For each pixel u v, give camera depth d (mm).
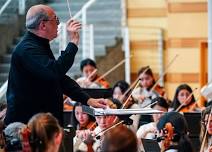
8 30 14219
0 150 6113
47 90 6773
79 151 7219
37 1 14430
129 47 16391
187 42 16234
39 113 6156
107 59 15875
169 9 16281
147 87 12742
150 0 16688
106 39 16094
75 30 6703
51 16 6766
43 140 5715
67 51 6637
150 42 16531
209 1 12383
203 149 7895
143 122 9992
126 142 4789
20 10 14047
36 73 6629
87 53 15117
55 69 6566
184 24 16234
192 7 16141
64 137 6621
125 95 11500
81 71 13609
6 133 6246
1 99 12531
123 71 16078
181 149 7250
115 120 7859
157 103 10695
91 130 8859
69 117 10312
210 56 12328
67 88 7035
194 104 11852
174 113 7492
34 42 6734
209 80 12289
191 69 16188
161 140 7363
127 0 16547
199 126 9406
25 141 5762
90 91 10258
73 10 15805
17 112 6793
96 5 16531
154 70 16484
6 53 14242
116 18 16422
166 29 16500
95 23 16391
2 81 13867
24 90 6750
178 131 7367
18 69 6734
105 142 4852
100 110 6777
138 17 16781
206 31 16125
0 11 14227
